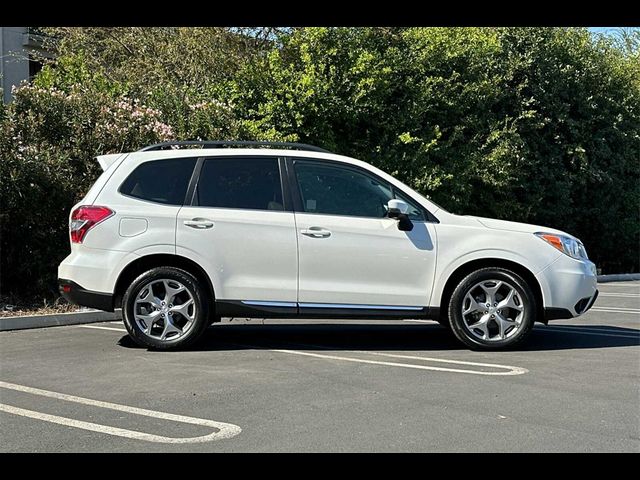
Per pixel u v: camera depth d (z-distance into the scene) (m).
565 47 19.28
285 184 7.54
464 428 4.93
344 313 7.36
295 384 6.05
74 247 7.46
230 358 7.09
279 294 7.34
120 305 7.51
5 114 10.38
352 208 7.51
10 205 9.76
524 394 5.76
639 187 21.31
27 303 10.02
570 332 8.89
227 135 12.55
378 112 15.49
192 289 7.34
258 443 4.64
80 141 10.59
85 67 15.56
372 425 4.98
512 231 7.50
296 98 14.40
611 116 20.08
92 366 6.71
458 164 16.28
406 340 8.24
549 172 18.59
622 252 21.80
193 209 7.42
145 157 7.61
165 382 6.11
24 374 6.41
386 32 16.45
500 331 7.43
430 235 7.42
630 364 6.86
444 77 16.69
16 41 21.80
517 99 18.00
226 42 16.81
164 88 13.46
